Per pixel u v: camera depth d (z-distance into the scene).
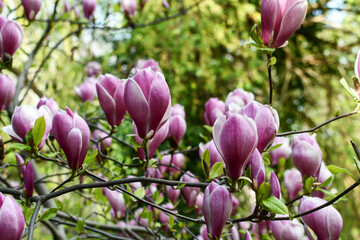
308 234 0.77
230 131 0.60
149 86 0.67
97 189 1.26
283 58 4.03
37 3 1.19
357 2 3.75
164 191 1.21
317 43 4.14
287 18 0.69
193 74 3.73
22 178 1.04
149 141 0.76
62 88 2.47
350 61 3.93
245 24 3.60
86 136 0.66
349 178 3.45
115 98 0.79
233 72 3.61
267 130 0.65
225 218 0.62
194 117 3.64
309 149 0.81
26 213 0.69
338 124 3.65
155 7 3.50
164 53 3.62
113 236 1.12
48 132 0.75
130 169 1.42
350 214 3.36
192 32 3.75
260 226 1.07
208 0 3.37
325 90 3.87
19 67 1.79
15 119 0.72
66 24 2.15
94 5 1.59
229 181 0.62
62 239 1.37
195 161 3.33
